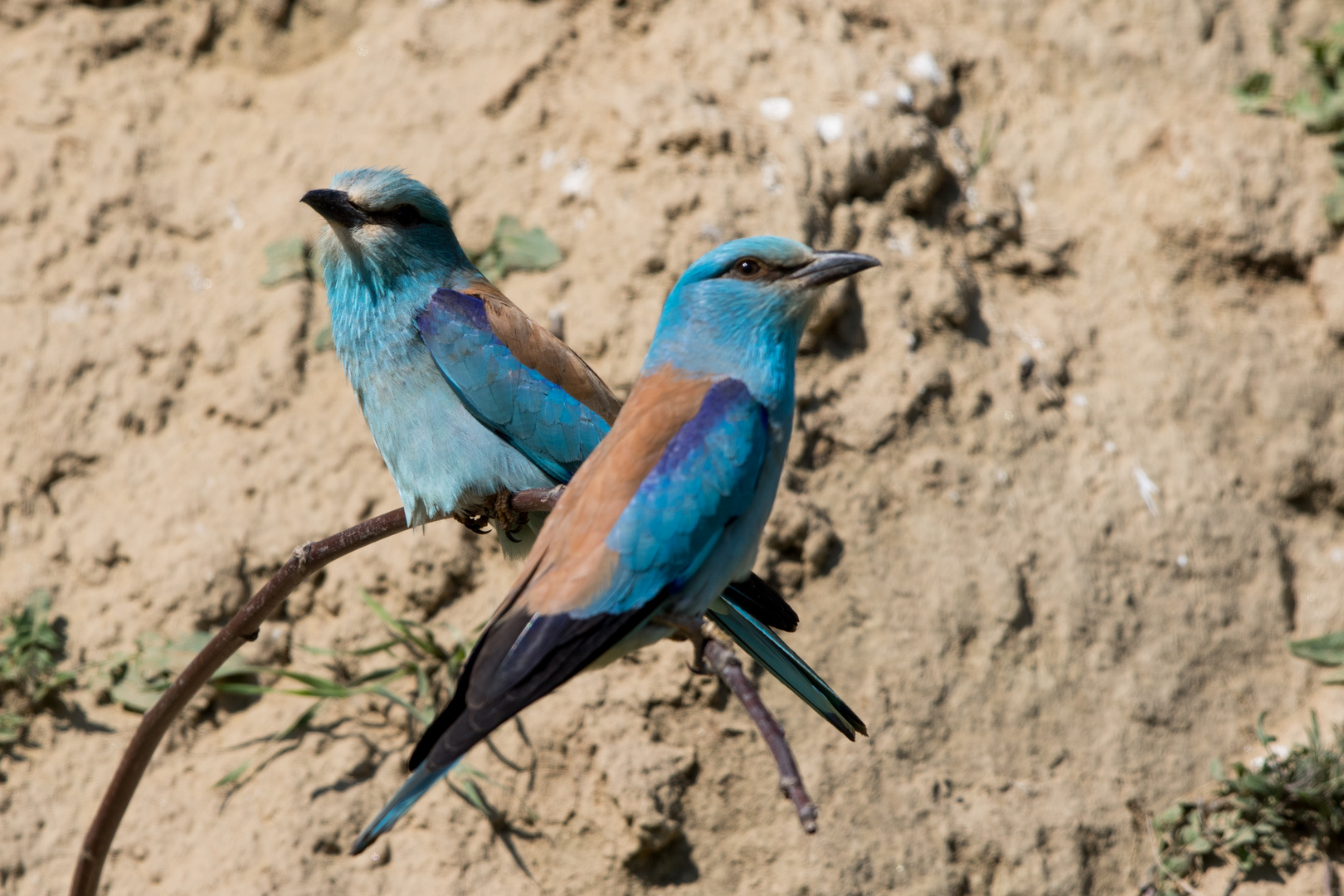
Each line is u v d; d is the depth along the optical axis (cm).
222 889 912
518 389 806
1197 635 1062
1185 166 1209
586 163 1144
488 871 934
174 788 955
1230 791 995
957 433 1097
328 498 1049
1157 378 1145
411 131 1175
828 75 1193
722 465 601
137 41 1234
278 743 971
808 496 1052
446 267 847
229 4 1248
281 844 925
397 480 843
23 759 967
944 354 1118
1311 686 1059
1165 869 970
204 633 1011
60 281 1127
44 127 1185
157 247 1148
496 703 542
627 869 943
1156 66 1266
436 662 999
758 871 948
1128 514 1090
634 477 598
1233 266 1194
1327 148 1225
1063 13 1279
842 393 1088
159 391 1091
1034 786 993
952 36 1263
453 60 1206
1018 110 1250
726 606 666
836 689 1002
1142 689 1034
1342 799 977
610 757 952
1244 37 1279
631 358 1070
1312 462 1130
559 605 573
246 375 1087
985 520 1068
